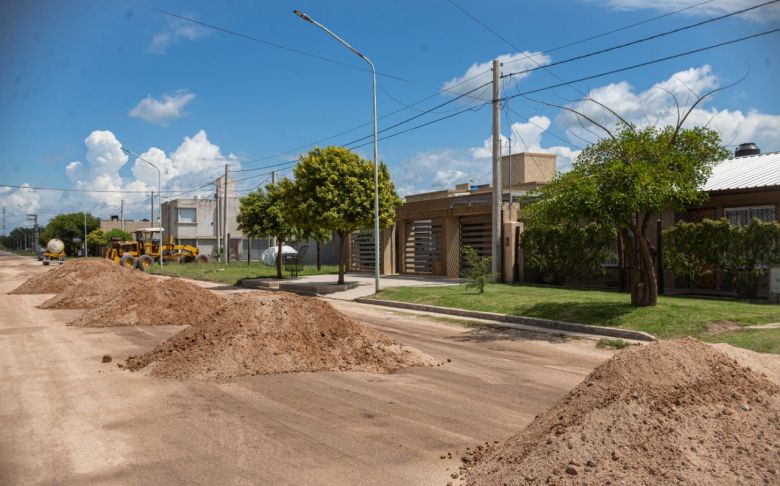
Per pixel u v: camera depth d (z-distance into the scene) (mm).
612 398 4852
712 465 4129
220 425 6242
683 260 16516
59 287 24812
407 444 5629
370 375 8625
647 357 5281
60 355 10531
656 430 4465
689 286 17938
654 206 12172
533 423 5219
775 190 15906
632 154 12617
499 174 21781
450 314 16016
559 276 20531
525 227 21219
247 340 9406
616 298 15258
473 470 4812
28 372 9008
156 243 51344
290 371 8805
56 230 101438
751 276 15227
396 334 12742
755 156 20922
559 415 4961
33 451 5492
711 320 11555
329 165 23141
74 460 5254
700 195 14898
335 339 9945
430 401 7188
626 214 12148
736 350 6098
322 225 23125
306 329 9992
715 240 15781
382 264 30672
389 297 19547
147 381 8320
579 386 5355
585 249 19344
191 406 6992
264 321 9898
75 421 6422
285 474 4898
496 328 13305
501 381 8242
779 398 4980
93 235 87562
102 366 9484
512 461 4617
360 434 5930
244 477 4840
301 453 5387
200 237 73188
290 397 7391
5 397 7477
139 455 5363
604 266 19312
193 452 5430
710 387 5008
